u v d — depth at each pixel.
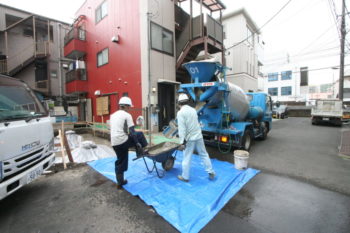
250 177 3.56
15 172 2.41
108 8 10.17
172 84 9.49
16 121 2.48
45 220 2.31
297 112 21.77
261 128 7.07
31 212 2.49
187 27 9.55
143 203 2.69
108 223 2.24
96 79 11.73
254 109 6.59
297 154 5.30
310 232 2.03
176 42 10.05
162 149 4.11
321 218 2.28
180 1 10.00
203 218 2.28
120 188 3.15
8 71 12.48
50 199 2.83
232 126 5.41
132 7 8.67
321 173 3.80
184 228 2.08
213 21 9.51
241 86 13.65
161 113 8.98
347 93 25.27
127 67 9.16
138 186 3.18
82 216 2.38
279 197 2.81
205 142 5.65
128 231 2.09
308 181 3.40
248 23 15.05
